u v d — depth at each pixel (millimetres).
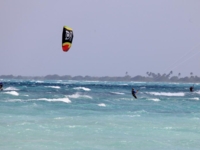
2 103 143125
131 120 104562
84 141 73500
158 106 153625
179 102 179375
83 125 92375
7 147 66812
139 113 124062
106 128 88938
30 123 93062
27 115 108812
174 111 134500
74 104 150250
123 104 158750
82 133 81688
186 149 69375
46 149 66062
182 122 103250
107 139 76000
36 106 136000
